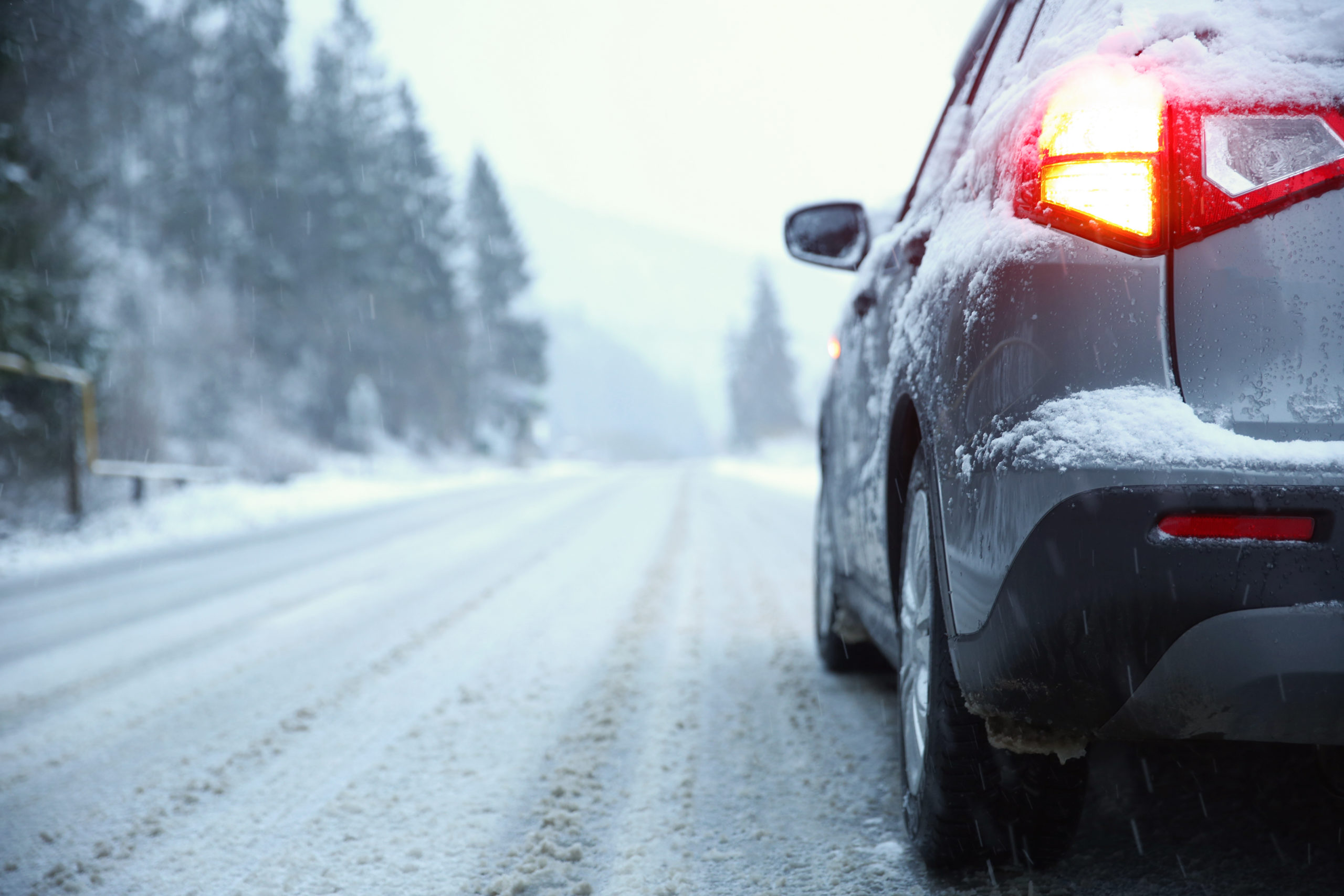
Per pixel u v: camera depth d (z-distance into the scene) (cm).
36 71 1460
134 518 1334
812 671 408
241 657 502
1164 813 231
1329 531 137
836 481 359
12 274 1331
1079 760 188
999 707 169
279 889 224
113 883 234
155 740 357
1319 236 147
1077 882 197
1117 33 162
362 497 1986
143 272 2881
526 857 233
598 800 269
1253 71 152
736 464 5575
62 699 432
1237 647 141
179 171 3103
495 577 761
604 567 794
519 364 5656
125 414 1622
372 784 294
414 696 400
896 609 248
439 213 4803
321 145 3909
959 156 237
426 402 4538
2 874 243
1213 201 150
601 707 365
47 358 1398
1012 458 158
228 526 1370
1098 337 154
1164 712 150
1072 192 159
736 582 680
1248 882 193
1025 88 179
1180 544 142
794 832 238
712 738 319
